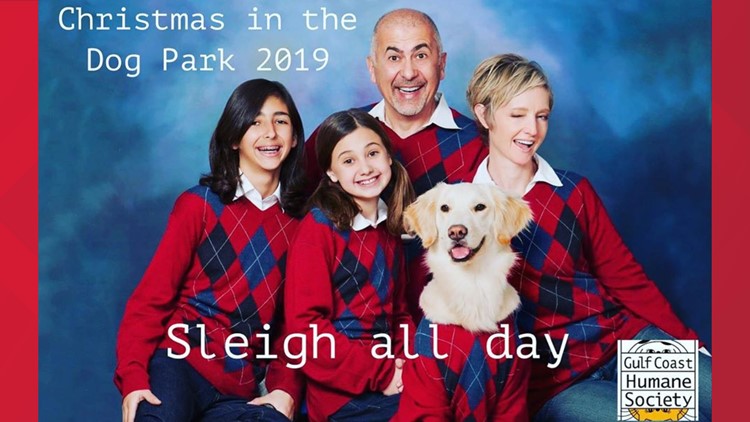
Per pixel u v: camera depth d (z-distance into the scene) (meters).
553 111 3.24
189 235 2.72
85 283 3.21
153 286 2.71
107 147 3.20
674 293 3.27
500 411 2.52
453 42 3.23
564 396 2.75
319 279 2.63
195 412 2.63
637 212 3.26
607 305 2.81
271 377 2.76
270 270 2.75
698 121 3.24
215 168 2.76
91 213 3.20
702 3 3.23
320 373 2.64
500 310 2.52
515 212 2.56
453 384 2.46
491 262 2.52
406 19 2.92
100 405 3.22
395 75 2.92
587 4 3.23
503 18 3.23
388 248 2.72
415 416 2.47
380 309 2.69
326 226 2.66
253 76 3.22
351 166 2.64
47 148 3.19
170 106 3.21
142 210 3.21
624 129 3.24
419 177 2.92
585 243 2.82
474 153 2.93
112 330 3.22
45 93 3.20
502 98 2.78
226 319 2.73
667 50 3.23
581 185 2.83
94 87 3.20
